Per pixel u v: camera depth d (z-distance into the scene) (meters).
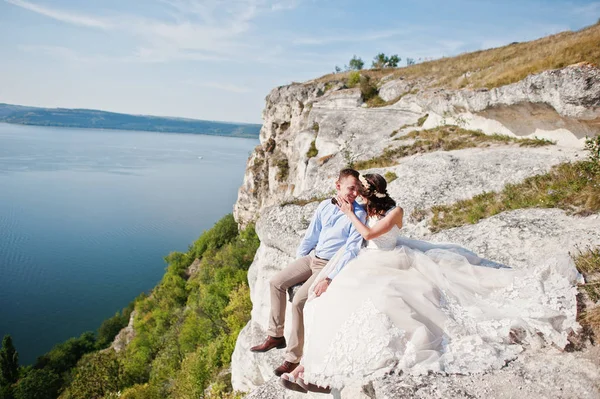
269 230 9.05
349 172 4.52
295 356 4.61
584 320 3.85
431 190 10.09
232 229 58.62
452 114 16.88
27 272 112.44
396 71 33.00
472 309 4.01
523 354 3.62
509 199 8.41
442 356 3.48
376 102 27.12
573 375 3.27
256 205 42.50
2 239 138.62
